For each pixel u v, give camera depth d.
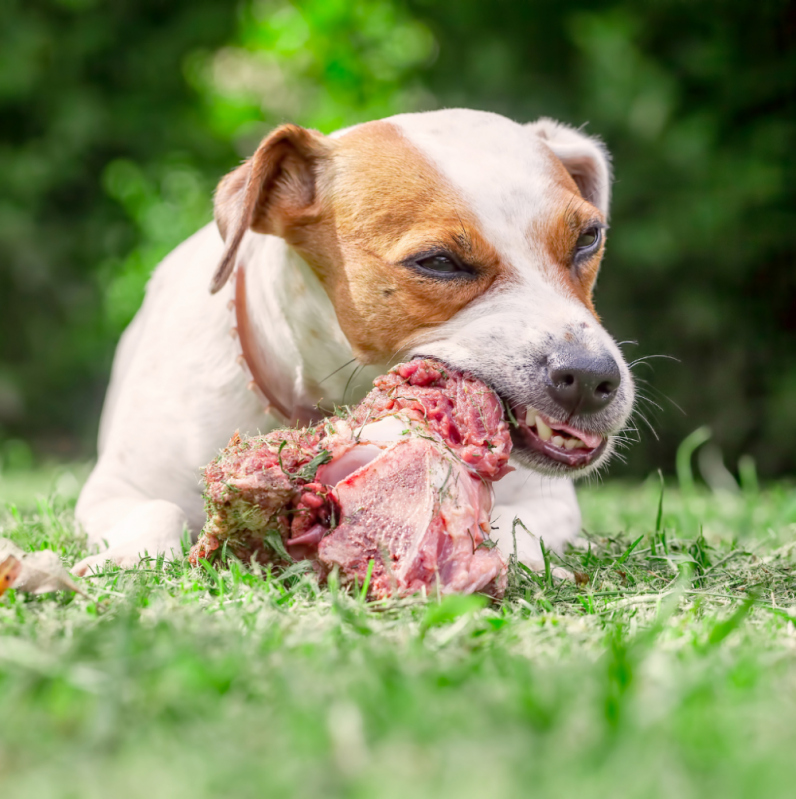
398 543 2.72
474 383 3.07
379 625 2.34
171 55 13.10
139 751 1.53
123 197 13.25
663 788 1.39
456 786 1.38
